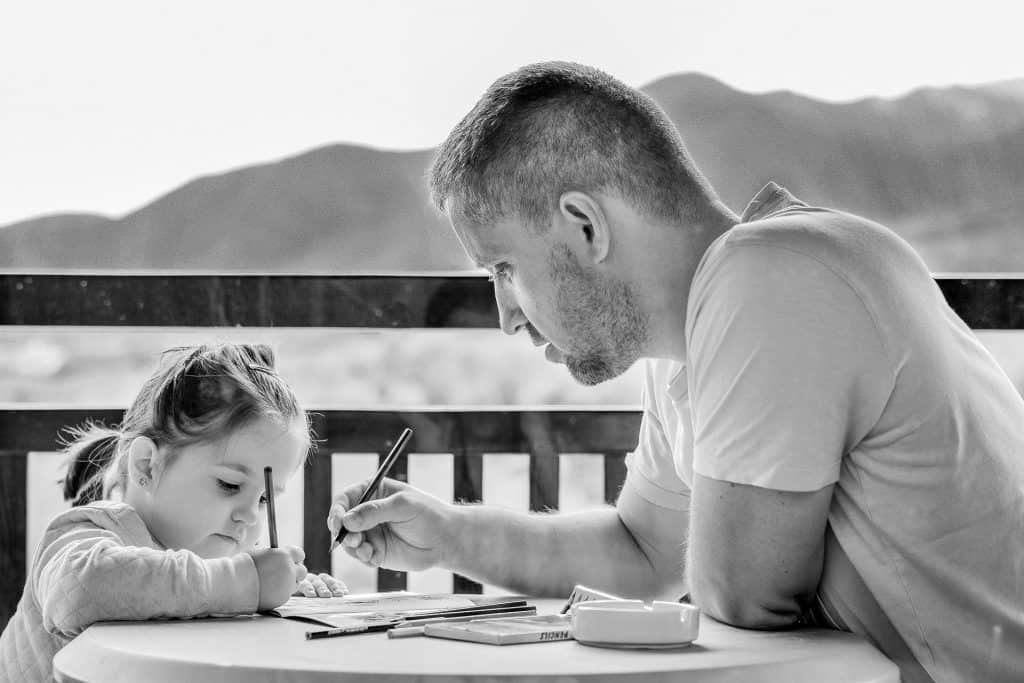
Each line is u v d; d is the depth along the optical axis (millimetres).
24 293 2252
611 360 1421
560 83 1394
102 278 2266
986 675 1181
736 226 1284
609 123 1360
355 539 1563
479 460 2291
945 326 1255
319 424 2268
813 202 4230
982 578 1183
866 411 1177
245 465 1697
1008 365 4000
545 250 1382
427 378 5324
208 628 1190
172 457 1669
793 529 1169
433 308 2314
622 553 1687
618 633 1016
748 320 1190
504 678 872
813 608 1285
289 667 904
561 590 1646
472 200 1404
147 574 1282
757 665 939
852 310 1178
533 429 2303
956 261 4348
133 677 954
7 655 1498
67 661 1048
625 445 2305
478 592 2424
